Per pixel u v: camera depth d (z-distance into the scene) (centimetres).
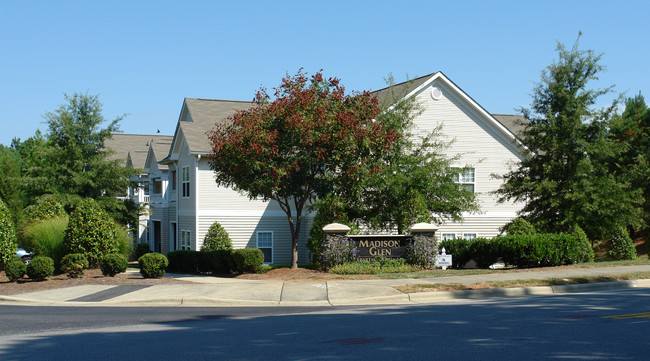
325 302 1404
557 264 2050
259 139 1777
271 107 1852
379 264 2002
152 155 3756
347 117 1809
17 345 905
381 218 2259
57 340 941
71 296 1549
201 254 2383
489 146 2898
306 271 2031
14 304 1505
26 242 2300
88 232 2120
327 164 1956
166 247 3466
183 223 3048
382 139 1939
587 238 2466
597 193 2241
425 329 959
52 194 3128
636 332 899
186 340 912
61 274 2103
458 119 2852
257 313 1250
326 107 1883
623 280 1661
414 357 750
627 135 4069
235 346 853
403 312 1185
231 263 2175
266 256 2902
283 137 1862
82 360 783
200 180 2841
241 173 1875
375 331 952
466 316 1099
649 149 3825
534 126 2364
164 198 3491
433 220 2367
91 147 3316
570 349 783
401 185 2167
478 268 2145
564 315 1084
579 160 2261
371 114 1948
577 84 2330
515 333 905
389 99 2547
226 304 1420
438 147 2536
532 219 2423
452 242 2195
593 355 747
